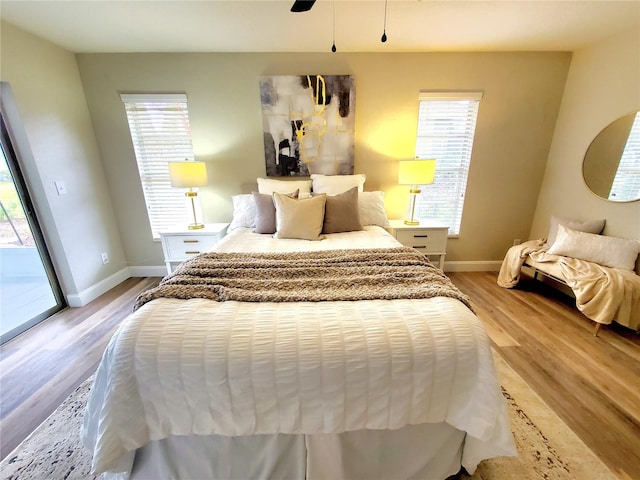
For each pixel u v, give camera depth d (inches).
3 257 92.7
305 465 41.2
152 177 118.8
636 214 87.4
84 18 79.9
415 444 41.9
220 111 111.2
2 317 89.7
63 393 62.3
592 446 49.5
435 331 38.9
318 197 88.7
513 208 125.7
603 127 96.4
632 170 88.2
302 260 63.2
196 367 36.2
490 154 118.7
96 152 111.9
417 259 63.1
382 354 37.1
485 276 125.6
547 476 44.7
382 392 37.5
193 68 106.6
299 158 115.1
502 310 96.0
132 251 126.0
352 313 41.1
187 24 84.6
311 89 108.1
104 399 37.0
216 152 115.6
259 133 113.7
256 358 36.3
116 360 36.8
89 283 106.5
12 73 81.4
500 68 109.1
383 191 121.6
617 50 91.7
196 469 41.1
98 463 34.5
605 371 67.9
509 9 78.2
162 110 111.5
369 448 41.5
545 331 84.1
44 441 50.8
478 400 37.9
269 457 40.4
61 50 97.1
